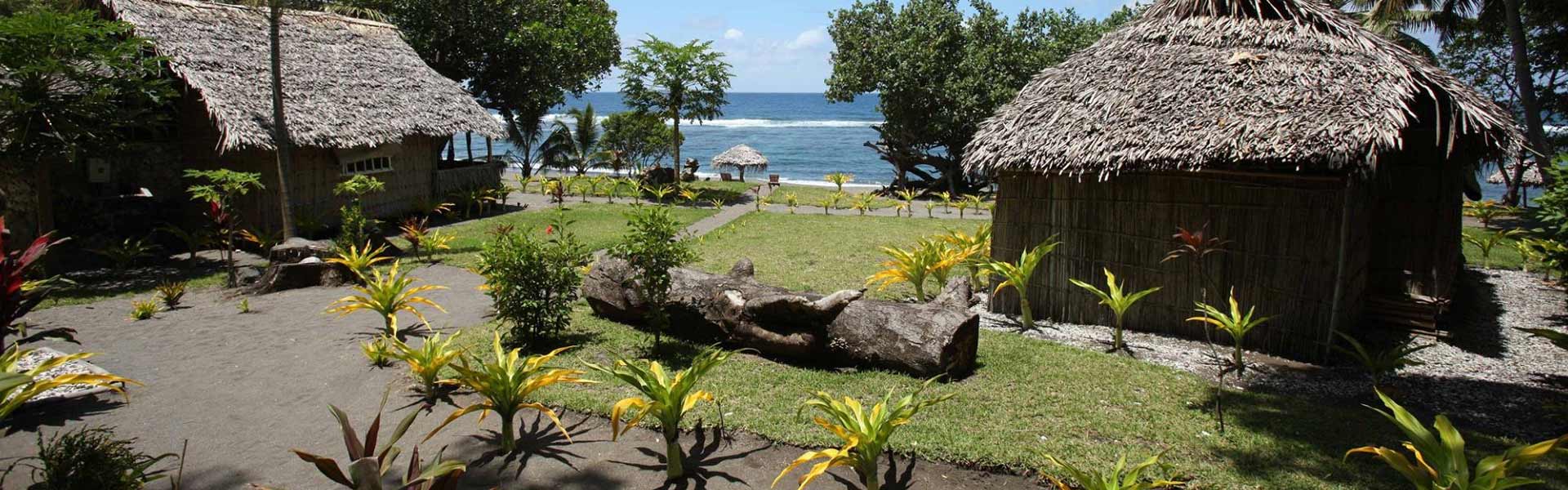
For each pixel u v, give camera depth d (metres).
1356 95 8.16
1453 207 10.44
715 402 6.74
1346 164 7.59
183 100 15.62
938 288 11.75
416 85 20.41
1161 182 9.08
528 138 31.83
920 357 7.25
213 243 14.97
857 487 5.37
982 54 28.48
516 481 5.48
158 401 7.00
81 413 6.66
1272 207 8.38
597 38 31.25
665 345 8.59
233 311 10.38
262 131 14.77
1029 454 5.67
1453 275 10.73
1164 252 9.14
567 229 17.80
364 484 4.02
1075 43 29.69
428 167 20.77
